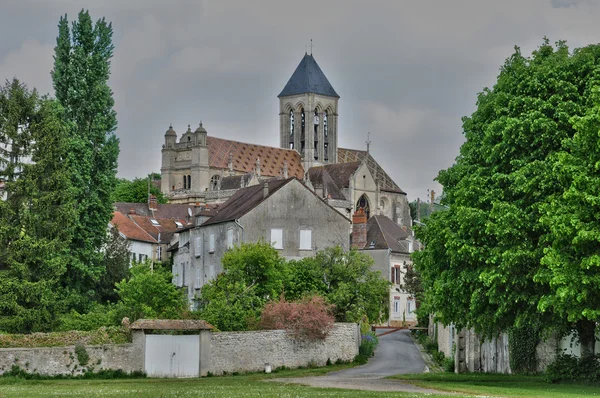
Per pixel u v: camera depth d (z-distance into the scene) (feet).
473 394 144.77
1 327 234.17
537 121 171.63
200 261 336.70
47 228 252.83
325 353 243.81
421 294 384.88
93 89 296.92
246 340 218.18
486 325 179.42
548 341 207.10
